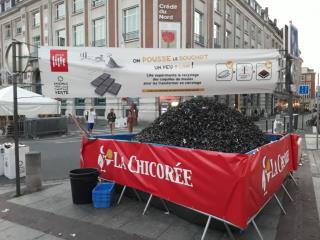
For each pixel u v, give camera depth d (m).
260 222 4.75
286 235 4.39
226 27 35.38
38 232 4.54
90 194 5.57
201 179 4.07
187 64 6.55
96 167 5.98
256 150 4.00
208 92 6.64
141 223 4.73
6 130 16.95
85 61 6.34
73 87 6.34
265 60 6.61
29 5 39.47
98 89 6.41
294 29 7.11
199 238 4.23
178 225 4.65
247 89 6.65
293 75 7.43
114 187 5.67
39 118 17.03
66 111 32.75
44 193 6.29
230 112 5.44
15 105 6.14
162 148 4.59
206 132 4.92
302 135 17.75
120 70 6.46
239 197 3.67
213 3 31.20
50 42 36.22
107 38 29.36
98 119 30.31
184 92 6.62
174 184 4.44
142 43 26.28
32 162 6.40
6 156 7.82
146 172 4.89
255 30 47.25
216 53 6.57
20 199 5.95
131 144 5.16
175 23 24.59
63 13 34.91
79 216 5.04
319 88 13.07
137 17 27.02
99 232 4.47
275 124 15.16
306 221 4.86
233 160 3.72
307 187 6.65
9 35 44.47
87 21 31.42
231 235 4.07
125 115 27.86
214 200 3.93
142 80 6.52
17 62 6.11
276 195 5.70
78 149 12.25
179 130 5.18
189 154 4.21
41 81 6.26
